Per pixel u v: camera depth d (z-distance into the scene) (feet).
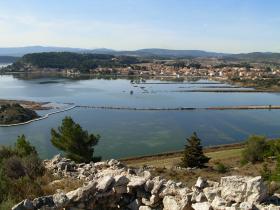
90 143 136.26
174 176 96.48
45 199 39.93
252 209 36.58
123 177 45.75
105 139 318.65
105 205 43.83
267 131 373.40
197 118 447.83
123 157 257.75
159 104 571.28
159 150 281.13
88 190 42.34
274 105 577.02
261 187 39.86
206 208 38.40
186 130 368.48
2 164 63.72
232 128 386.32
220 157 240.12
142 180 46.32
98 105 544.62
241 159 212.02
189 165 188.65
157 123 405.59
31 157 68.03
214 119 442.91
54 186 55.42
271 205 37.60
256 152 198.08
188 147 193.16
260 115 483.51
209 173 124.67
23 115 418.31
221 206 38.24
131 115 463.01
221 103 599.57
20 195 48.14
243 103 603.67
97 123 399.24
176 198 42.96
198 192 42.19
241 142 316.40
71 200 41.14
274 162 171.53
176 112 497.46
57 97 631.15
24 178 54.34
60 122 405.59
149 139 321.73
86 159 129.59
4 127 379.35
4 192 47.11
